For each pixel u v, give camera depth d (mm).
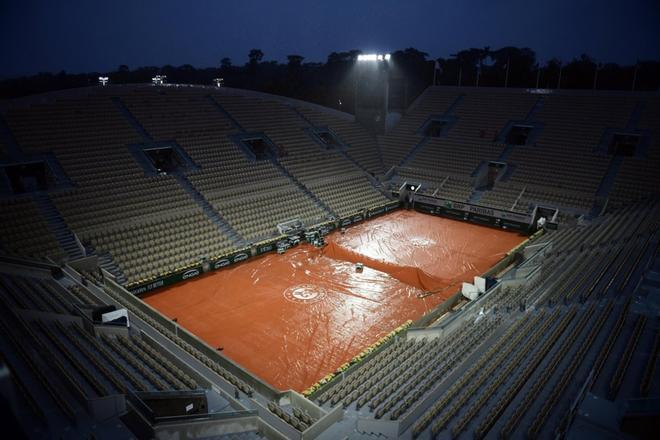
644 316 18719
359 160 52094
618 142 46625
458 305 26766
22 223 29312
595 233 33094
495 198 43438
